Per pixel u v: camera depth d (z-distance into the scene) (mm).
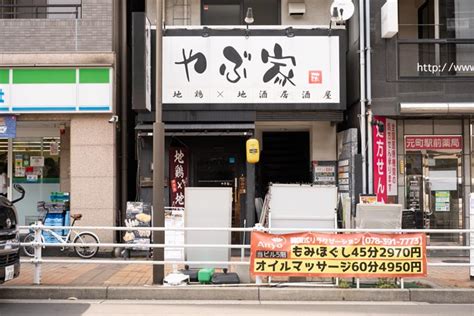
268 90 12289
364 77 12281
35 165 13719
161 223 9328
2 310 7941
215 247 9164
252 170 12469
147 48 11867
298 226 9445
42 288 8867
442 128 13328
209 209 9664
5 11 13156
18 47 12430
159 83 9469
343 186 12906
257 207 13164
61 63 12336
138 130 12414
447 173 13328
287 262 8867
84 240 12266
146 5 13516
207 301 8656
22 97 12289
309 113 12445
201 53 12312
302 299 8789
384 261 8844
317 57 12312
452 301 8742
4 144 13773
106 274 10266
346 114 13672
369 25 12320
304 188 9484
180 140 13430
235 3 13703
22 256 12891
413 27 12898
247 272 9539
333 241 8867
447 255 13039
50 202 13336
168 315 7637
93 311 7887
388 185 12695
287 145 14586
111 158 12461
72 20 12492
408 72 12367
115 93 12609
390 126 12906
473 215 9820
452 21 12531
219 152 13539
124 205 12984
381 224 9258
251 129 12281
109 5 12539
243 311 7930
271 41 12328
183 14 13492
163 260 9320
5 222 8055
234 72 12305
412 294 8797
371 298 8797
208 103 12281
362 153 12203
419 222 12664
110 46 12484
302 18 13516
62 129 13484
